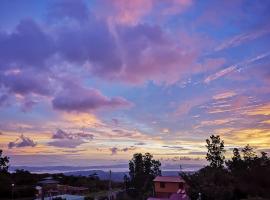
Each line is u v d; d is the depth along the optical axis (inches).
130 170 3019.2
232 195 1497.3
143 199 2242.9
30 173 3238.2
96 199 2065.7
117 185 3208.7
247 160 1872.5
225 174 1651.1
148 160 3026.6
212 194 1539.1
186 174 1788.9
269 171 1542.8
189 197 1638.8
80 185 3117.6
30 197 2326.5
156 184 2142.0
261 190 1473.9
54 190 2465.6
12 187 2325.3
